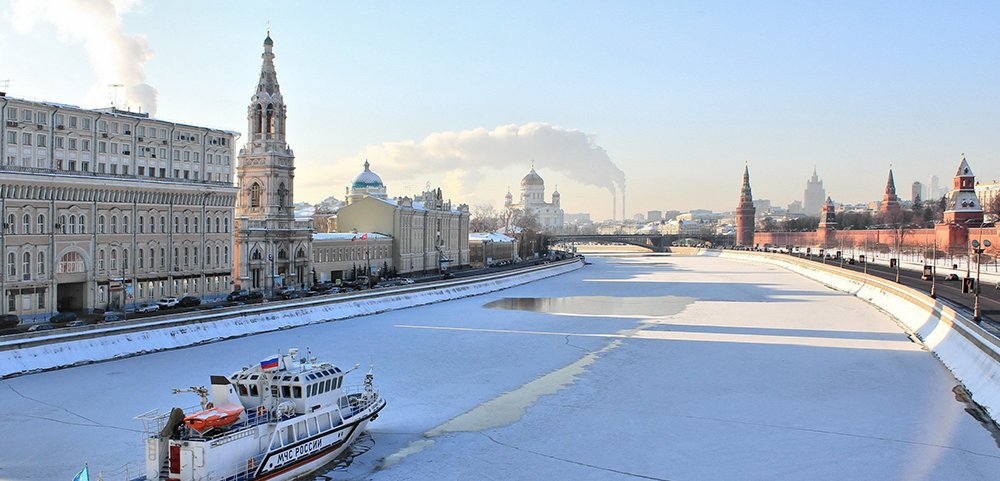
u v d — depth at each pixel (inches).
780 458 2122.3
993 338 2829.7
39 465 2021.4
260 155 5802.2
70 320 3745.1
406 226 7805.1
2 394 2704.2
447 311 5329.7
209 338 3831.2
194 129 5054.1
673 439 2283.5
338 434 2110.0
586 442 2257.6
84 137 4323.3
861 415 2529.5
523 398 2746.1
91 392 2736.2
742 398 2746.1
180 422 1828.2
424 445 2230.6
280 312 4414.4
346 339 3986.2
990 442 2249.0
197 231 5034.5
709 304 5787.4
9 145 3909.9
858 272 7101.4
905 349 3690.9
